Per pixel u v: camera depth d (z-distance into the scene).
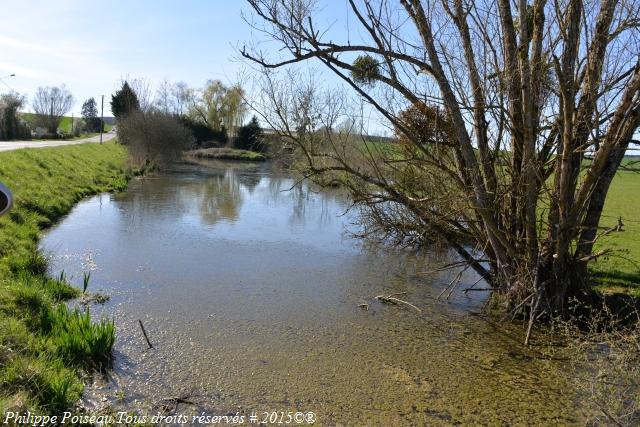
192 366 5.82
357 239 13.55
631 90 6.17
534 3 6.93
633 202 24.61
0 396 4.33
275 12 6.89
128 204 17.66
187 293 8.44
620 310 7.74
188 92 55.78
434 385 5.69
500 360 6.40
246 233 13.74
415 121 7.91
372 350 6.55
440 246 11.55
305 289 9.04
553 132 7.68
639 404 4.62
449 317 7.93
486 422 4.98
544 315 7.59
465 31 7.11
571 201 7.48
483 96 7.29
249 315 7.58
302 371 5.85
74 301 7.67
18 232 10.27
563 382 5.85
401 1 6.97
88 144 34.53
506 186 7.55
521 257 7.61
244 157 46.09
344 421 4.88
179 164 38.34
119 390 5.19
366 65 7.37
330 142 8.70
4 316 6.00
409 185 8.76
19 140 51.66
